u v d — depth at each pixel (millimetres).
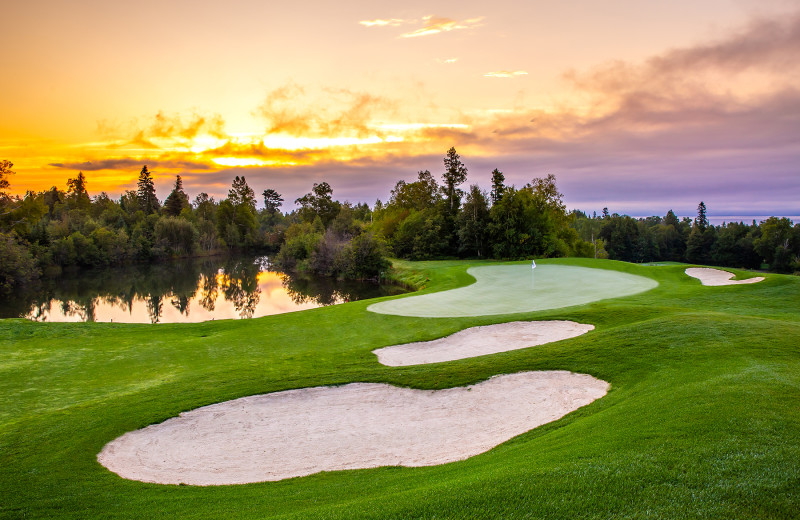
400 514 6422
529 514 6129
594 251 88688
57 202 130375
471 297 29875
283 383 14586
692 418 8570
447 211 88125
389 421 12000
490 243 79062
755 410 8586
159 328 23969
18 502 8352
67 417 12344
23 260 59375
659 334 15789
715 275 33438
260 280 67562
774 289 25953
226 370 16281
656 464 7023
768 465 6680
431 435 11117
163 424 12023
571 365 14383
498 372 14500
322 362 17219
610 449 7793
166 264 94062
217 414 12586
